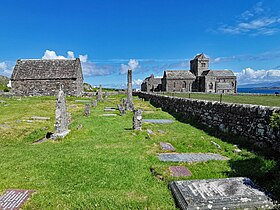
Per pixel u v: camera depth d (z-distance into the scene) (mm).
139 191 5391
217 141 9758
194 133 11992
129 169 6668
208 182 5379
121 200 4938
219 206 4488
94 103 27234
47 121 16828
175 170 6488
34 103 30938
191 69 95188
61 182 5914
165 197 5121
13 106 26906
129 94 25953
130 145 9266
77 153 8305
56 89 54125
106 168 6750
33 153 8562
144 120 16422
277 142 7453
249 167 6453
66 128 12133
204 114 13914
